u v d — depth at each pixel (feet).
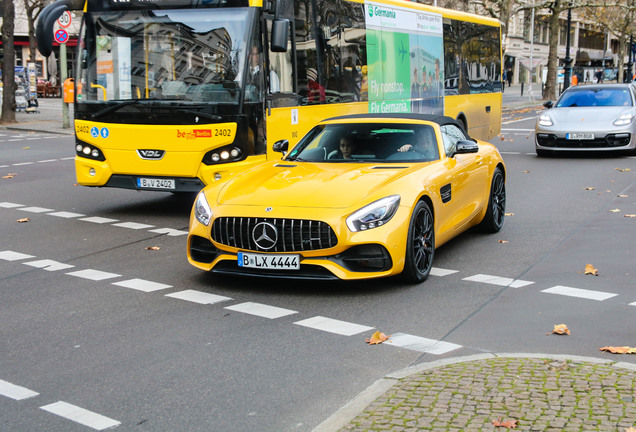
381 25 44.75
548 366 14.88
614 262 24.80
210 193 23.03
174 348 17.25
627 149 54.54
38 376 15.66
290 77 35.40
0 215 35.47
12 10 93.81
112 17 33.86
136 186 33.81
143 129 32.99
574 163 52.60
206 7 32.83
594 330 17.95
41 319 19.60
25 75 116.78
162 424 13.34
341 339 17.70
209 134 32.27
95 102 33.78
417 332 18.12
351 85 41.32
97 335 18.24
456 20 56.08
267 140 33.58
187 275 24.00
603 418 12.35
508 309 19.89
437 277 23.36
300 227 20.70
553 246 27.58
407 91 48.14
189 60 32.76
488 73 62.85
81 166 34.40
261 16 33.04
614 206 35.68
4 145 70.44
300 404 14.07
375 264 21.01
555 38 154.61
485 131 62.85
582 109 56.65
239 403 14.16
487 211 29.48
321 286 22.40
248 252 21.26
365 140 25.85
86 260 26.40
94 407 14.11
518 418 12.44
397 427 12.30
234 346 17.33
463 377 14.42
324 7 38.32
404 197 21.75
